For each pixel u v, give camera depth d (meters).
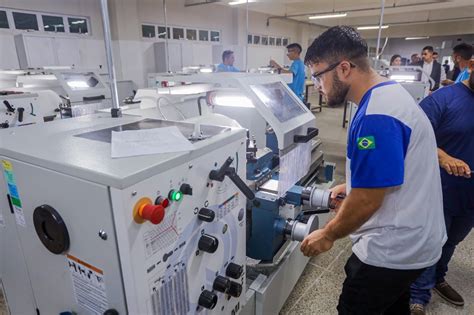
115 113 1.14
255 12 9.22
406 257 0.91
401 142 0.81
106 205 0.61
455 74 4.84
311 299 1.73
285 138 1.17
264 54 9.81
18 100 2.19
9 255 0.93
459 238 1.60
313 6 8.50
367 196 0.83
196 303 0.87
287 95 1.47
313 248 1.01
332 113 7.48
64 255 0.76
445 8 8.62
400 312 1.25
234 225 0.99
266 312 1.31
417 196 0.89
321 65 0.92
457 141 1.43
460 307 1.68
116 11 6.03
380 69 3.71
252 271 1.38
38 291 0.89
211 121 1.24
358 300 1.03
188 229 0.78
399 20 10.67
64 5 5.41
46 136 0.86
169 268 0.74
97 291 0.72
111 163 0.64
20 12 4.98
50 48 5.11
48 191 0.71
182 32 7.44
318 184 2.08
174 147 0.74
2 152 0.77
